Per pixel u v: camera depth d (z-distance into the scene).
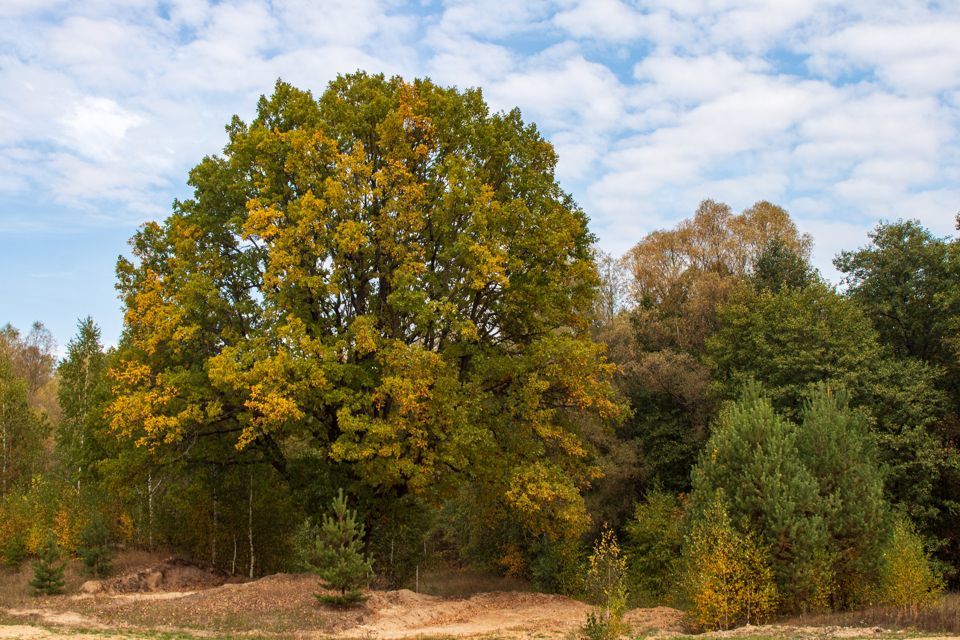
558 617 18.61
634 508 34.91
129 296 23.55
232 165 23.16
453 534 41.56
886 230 33.34
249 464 24.88
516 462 22.38
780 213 44.97
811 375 29.44
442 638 14.62
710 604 16.58
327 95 23.98
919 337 32.44
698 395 34.34
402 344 19.83
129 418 19.61
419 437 19.69
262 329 21.39
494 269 20.53
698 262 44.09
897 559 17.98
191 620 15.52
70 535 26.27
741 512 18.64
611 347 37.66
